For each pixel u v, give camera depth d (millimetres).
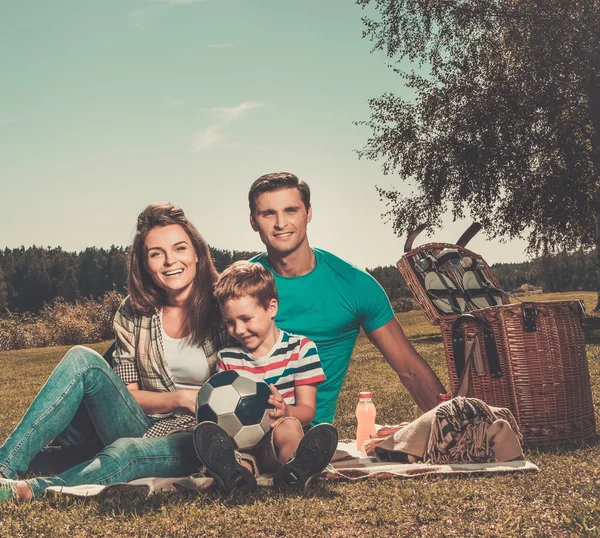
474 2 22219
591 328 17094
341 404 7613
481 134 21281
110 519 2947
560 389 4609
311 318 4352
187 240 3906
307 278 4363
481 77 22141
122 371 3969
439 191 21906
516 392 4578
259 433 3584
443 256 5293
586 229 23750
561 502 3076
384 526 2840
